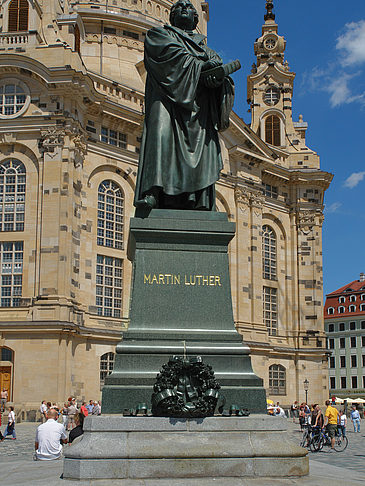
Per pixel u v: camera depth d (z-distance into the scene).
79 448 7.75
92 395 45.66
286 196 66.50
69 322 42.88
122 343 9.22
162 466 7.66
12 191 46.66
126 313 49.97
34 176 46.44
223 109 11.01
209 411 8.38
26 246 45.38
